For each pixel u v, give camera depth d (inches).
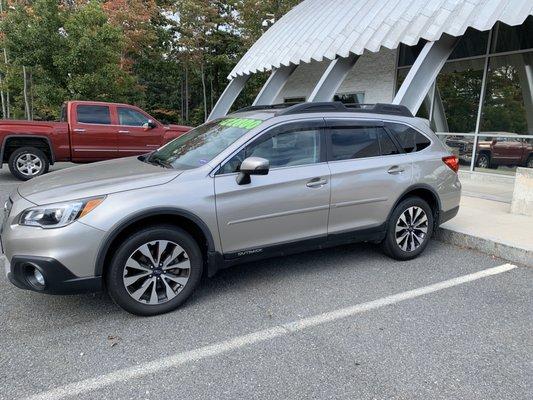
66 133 400.2
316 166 166.1
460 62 396.2
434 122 428.8
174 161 164.7
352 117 179.9
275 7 903.7
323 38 442.9
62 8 633.0
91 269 129.6
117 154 427.5
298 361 117.6
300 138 165.9
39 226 126.3
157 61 941.8
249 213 151.7
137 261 137.4
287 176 158.2
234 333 132.1
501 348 124.6
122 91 688.4
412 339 129.0
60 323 136.9
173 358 118.8
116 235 131.5
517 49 347.6
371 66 497.7
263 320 140.2
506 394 104.4
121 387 106.5
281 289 163.9
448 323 138.7
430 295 159.5
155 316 142.1
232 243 151.6
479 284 169.9
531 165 341.4
